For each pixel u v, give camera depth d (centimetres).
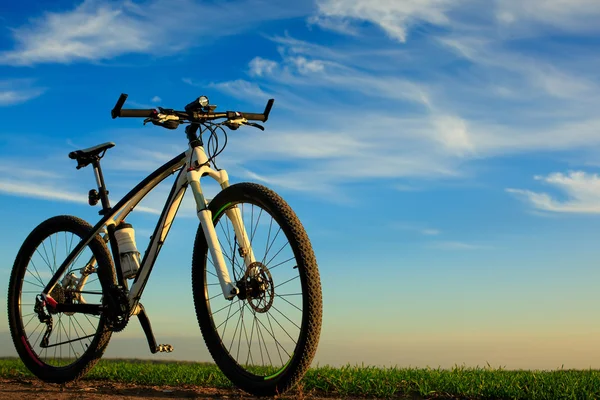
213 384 396
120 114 324
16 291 468
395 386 362
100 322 410
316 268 306
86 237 412
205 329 360
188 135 361
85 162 422
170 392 368
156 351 379
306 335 300
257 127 377
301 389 346
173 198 367
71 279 425
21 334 459
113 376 441
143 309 384
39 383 438
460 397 341
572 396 320
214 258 327
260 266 318
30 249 468
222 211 349
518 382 360
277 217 314
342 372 399
